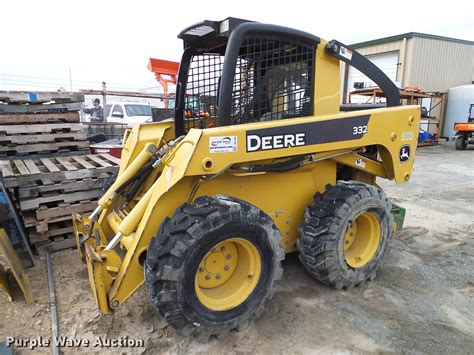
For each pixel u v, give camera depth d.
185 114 3.47
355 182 3.25
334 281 3.06
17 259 3.22
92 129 9.39
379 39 17.66
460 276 3.53
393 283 3.36
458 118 16.61
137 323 2.71
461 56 18.03
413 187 7.30
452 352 2.46
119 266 2.46
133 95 10.57
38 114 4.76
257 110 2.82
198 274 2.47
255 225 2.47
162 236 2.29
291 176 3.10
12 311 2.84
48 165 4.21
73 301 2.99
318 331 2.64
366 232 3.33
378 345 2.51
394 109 3.28
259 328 2.66
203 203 2.42
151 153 3.12
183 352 2.42
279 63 2.85
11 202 3.89
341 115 2.93
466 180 8.05
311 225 3.00
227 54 2.56
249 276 2.60
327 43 2.99
